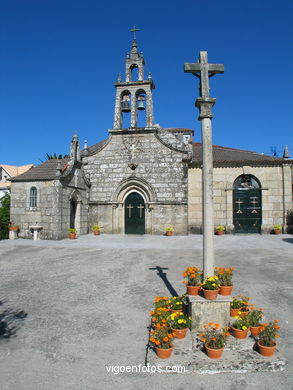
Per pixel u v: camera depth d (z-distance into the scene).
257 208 20.81
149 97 21.02
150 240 17.48
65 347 4.99
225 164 20.86
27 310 6.57
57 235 17.53
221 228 20.03
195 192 20.73
